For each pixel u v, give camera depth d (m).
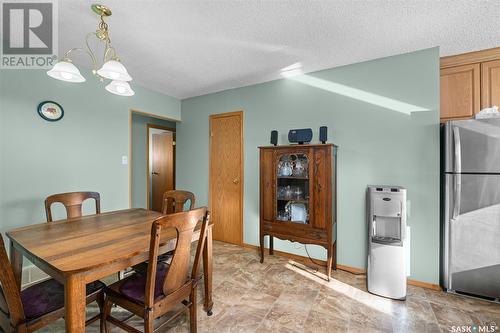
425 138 2.17
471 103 2.17
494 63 2.10
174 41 2.06
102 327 1.42
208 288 1.76
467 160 1.90
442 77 2.27
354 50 2.20
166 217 1.19
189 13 1.67
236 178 3.30
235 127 3.30
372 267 2.06
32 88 2.26
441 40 2.00
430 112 2.15
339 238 2.55
